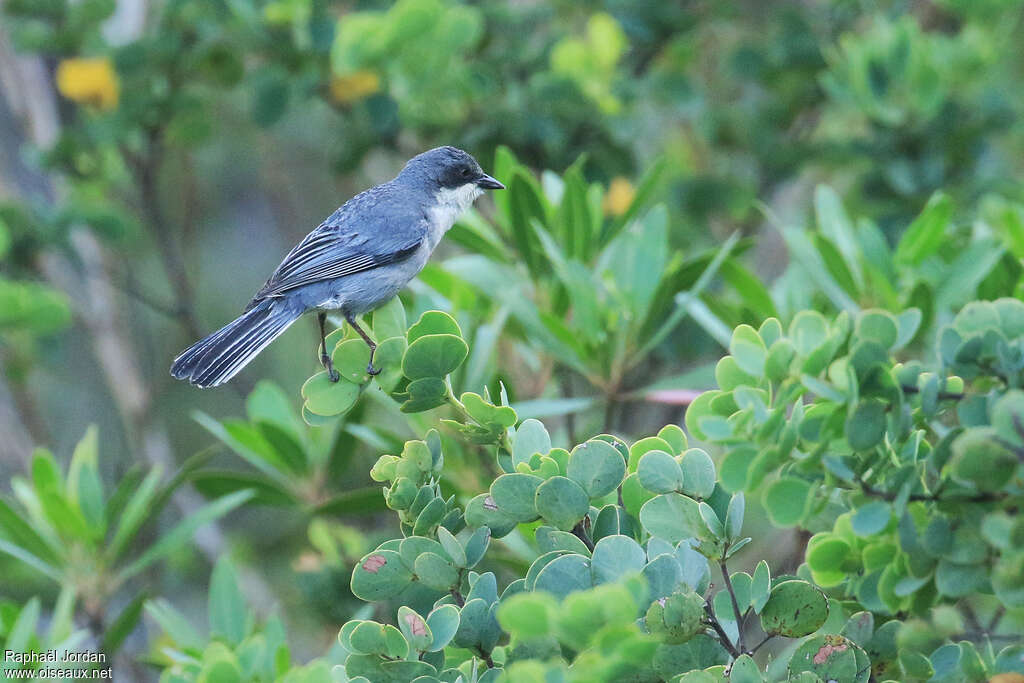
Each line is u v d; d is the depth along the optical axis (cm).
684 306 948
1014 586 509
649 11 1508
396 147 1472
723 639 537
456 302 1048
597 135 1438
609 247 1073
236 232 2275
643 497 620
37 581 1395
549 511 575
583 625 430
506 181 1073
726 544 564
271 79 1398
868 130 1587
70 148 1513
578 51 1405
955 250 1060
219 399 2169
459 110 1423
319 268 1059
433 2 1295
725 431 537
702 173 1705
